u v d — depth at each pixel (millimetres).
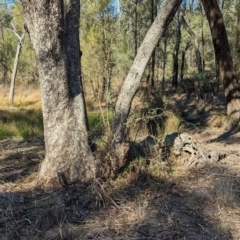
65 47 3721
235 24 15523
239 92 7723
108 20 5520
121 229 2818
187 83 15758
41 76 3719
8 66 21625
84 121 3863
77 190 3508
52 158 3770
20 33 20812
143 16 12844
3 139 8109
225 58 7699
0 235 2750
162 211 3104
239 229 2818
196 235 2711
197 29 17547
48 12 3484
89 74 4422
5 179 4223
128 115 4098
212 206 3236
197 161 4434
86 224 2914
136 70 3916
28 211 3146
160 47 16172
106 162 3865
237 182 3846
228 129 7578
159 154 4234
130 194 3500
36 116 10164
